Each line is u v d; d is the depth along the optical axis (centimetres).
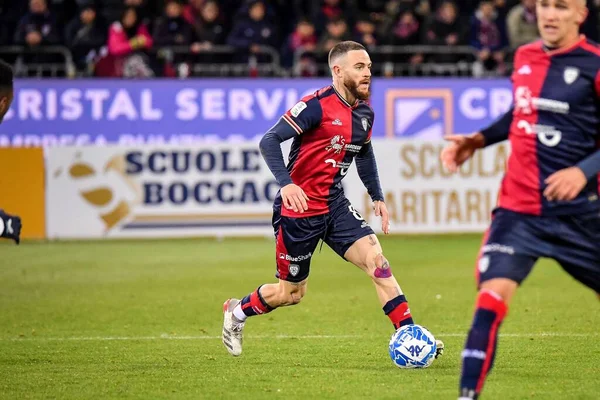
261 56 5278
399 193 4481
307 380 1756
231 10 5591
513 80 1445
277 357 2005
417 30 5400
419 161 4497
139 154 4444
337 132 1844
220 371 1856
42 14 5241
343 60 1838
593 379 1745
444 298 2888
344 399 1593
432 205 4497
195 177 4444
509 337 2212
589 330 2306
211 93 5075
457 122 5134
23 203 4441
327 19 5409
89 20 5216
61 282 3291
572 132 1397
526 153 1412
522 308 2672
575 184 1338
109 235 4469
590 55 1388
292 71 5259
